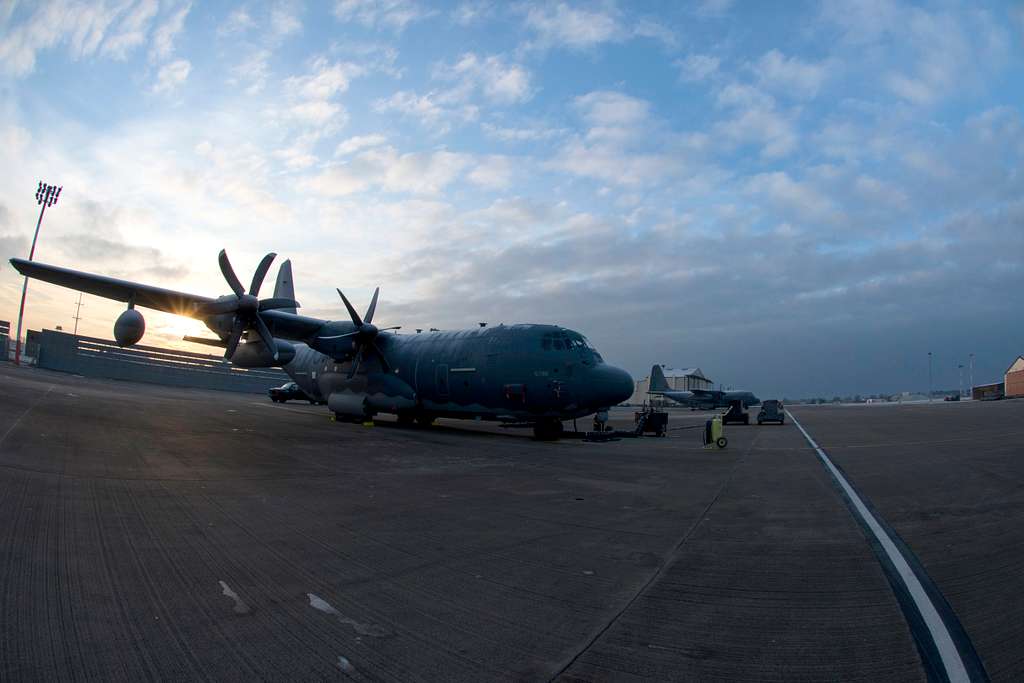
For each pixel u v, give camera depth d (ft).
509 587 17.56
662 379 242.58
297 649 13.05
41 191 168.14
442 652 13.09
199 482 33.45
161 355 206.08
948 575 18.97
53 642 12.92
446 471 42.55
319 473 39.32
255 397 183.93
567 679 11.92
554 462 49.98
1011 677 12.09
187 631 13.84
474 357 75.97
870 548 22.33
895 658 13.00
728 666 12.59
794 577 18.76
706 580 18.43
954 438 78.95
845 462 51.78
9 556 18.37
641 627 14.67
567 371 70.44
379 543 22.21
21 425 51.34
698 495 34.32
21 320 177.27
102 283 60.08
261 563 19.27
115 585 16.63
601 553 21.42
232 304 66.95
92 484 30.53
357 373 89.51
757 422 137.49
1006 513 28.58
